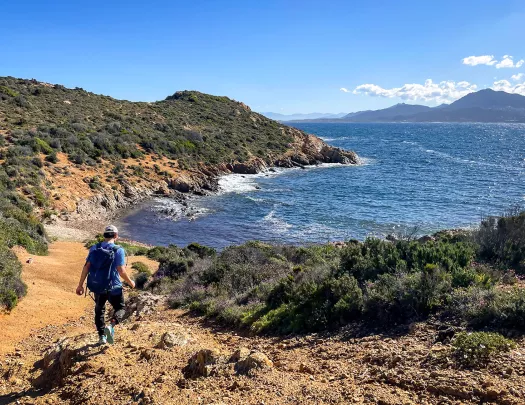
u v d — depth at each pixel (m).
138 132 63.53
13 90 68.75
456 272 8.01
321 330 7.82
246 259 16.77
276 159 73.44
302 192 51.44
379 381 4.77
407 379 4.66
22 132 48.69
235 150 70.31
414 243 10.05
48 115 61.69
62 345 6.80
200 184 53.22
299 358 6.40
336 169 71.69
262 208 43.50
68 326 12.80
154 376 5.32
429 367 4.94
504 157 87.75
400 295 7.38
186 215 41.22
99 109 73.94
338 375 5.15
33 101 66.75
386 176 62.41
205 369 5.23
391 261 9.38
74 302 16.31
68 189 41.00
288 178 62.28
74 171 45.06
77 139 51.62
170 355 6.05
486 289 7.29
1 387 6.18
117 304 6.06
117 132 60.66
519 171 64.88
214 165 62.47
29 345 10.82
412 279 7.73
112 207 42.31
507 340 5.26
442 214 37.97
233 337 8.83
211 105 101.62
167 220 39.66
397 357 5.38
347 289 8.31
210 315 11.14
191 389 4.78
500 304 6.24
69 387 5.28
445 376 4.56
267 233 34.66
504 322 5.96
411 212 39.38
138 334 7.25
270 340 8.08
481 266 9.22
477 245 11.00
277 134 88.50
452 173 63.81
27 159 42.38
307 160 76.31
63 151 48.84
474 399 4.06
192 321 11.02
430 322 6.70
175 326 8.12
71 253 26.73
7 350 10.18
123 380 5.22
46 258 24.05
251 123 92.75
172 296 14.07
